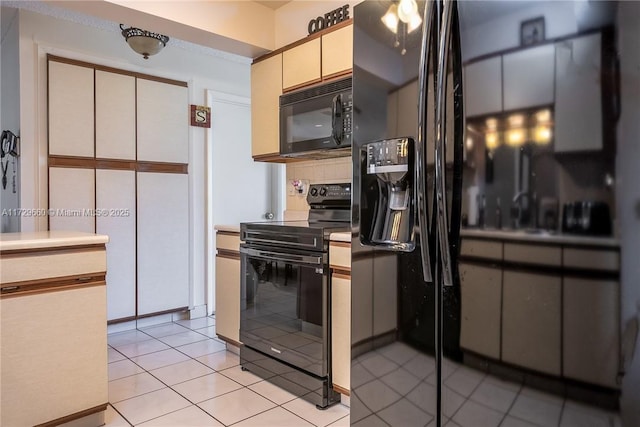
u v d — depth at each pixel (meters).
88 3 2.21
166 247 3.64
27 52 2.92
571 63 1.02
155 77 3.56
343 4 2.61
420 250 1.33
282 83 2.74
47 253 1.76
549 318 1.06
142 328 3.52
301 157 2.90
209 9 2.60
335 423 1.97
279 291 2.37
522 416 1.11
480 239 1.17
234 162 4.17
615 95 0.96
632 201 0.94
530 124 1.08
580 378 1.02
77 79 3.13
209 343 3.15
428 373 1.32
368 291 1.54
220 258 2.94
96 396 1.90
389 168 1.45
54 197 3.04
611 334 0.98
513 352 1.12
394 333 1.44
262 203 4.43
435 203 1.28
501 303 1.14
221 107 4.04
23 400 1.70
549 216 1.05
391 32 1.44
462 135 1.20
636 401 0.95
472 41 1.17
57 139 3.05
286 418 2.02
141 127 3.47
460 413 1.24
